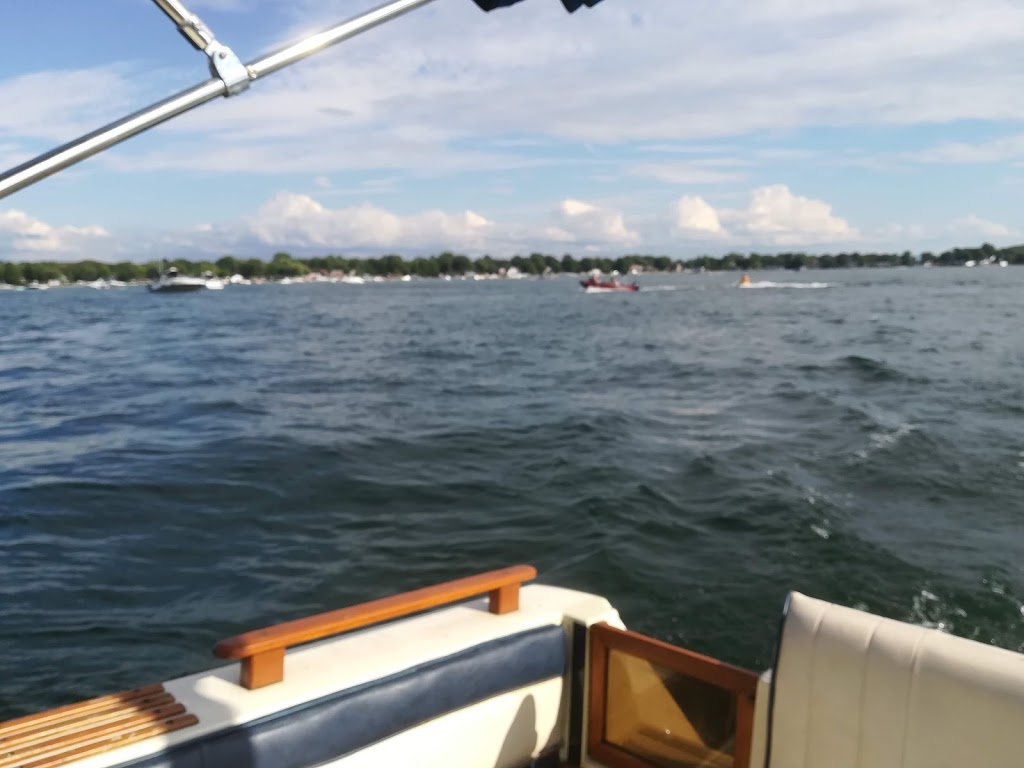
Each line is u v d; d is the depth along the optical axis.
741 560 8.17
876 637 2.20
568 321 49.62
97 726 2.20
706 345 32.59
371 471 11.74
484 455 12.84
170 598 7.50
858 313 51.44
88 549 8.68
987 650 2.07
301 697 2.41
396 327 46.19
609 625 3.06
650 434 14.28
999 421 14.68
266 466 11.95
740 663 6.35
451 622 2.99
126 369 25.94
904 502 9.89
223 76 1.49
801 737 2.32
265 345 34.91
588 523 9.34
